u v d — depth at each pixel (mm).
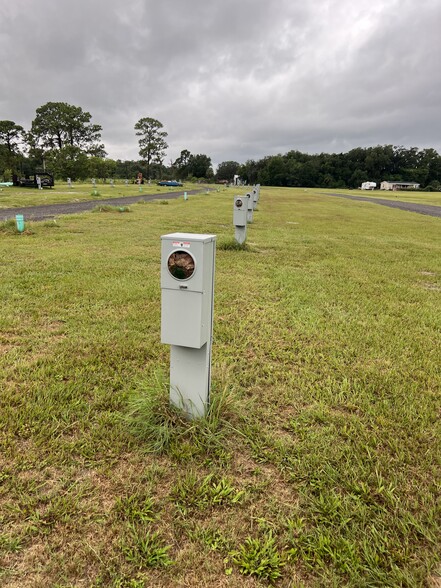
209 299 1948
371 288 5480
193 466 1896
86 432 2131
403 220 17312
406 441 2150
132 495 1703
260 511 1665
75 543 1480
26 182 38281
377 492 1772
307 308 4434
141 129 74438
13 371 2730
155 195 31312
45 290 4660
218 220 13500
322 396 2586
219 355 3139
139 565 1406
